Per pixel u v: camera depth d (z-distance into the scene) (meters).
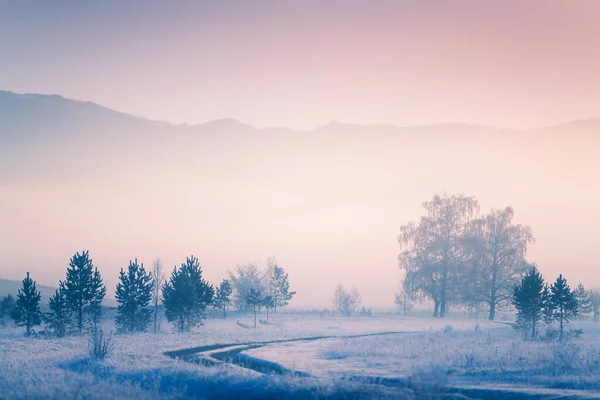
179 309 71.25
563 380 28.09
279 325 85.69
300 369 34.47
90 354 39.66
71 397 23.27
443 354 37.47
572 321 90.12
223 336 65.00
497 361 33.94
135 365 35.28
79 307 65.25
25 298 63.66
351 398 24.72
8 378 30.20
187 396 26.50
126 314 69.62
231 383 28.47
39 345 50.44
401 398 23.83
